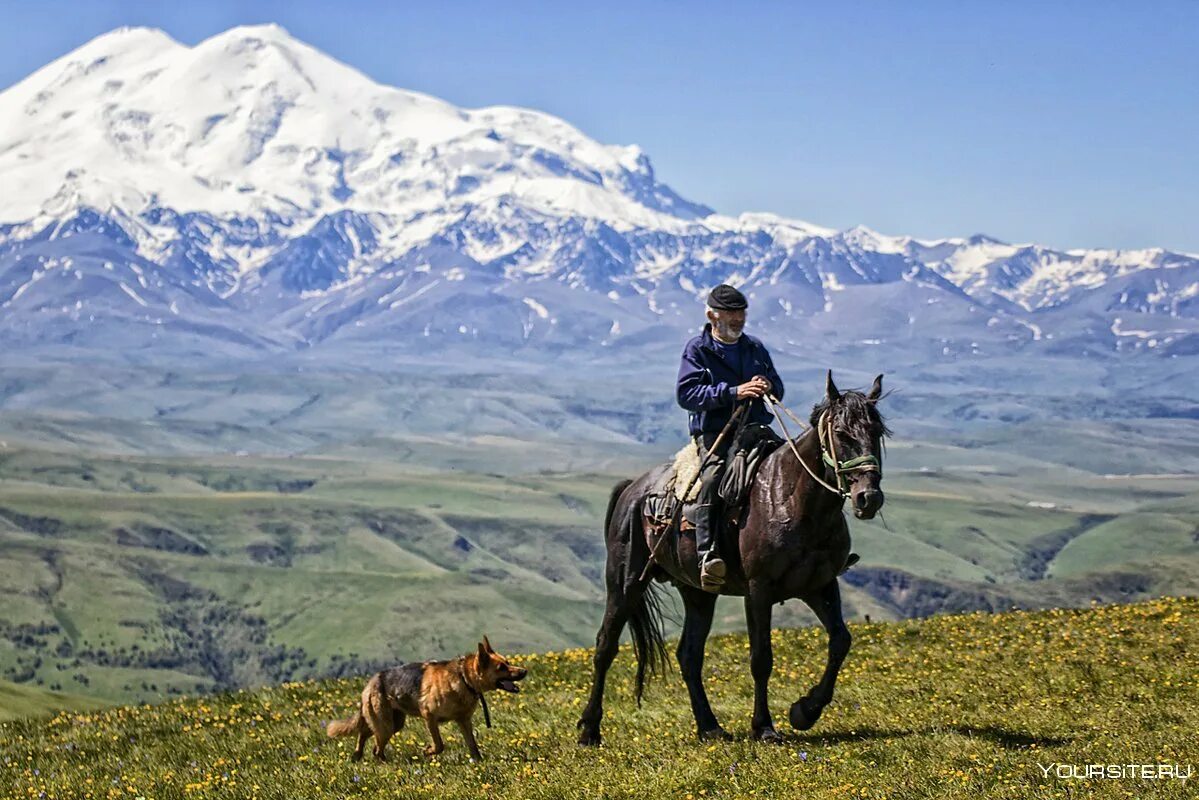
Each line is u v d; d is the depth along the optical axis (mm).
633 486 19516
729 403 18047
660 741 18000
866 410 16500
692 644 18672
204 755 19062
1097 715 17781
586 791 15016
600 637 19188
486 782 15914
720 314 18578
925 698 20000
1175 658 21656
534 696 22984
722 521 17750
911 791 13938
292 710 22750
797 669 23656
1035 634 25000
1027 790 13609
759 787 14688
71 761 19188
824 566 17031
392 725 17641
